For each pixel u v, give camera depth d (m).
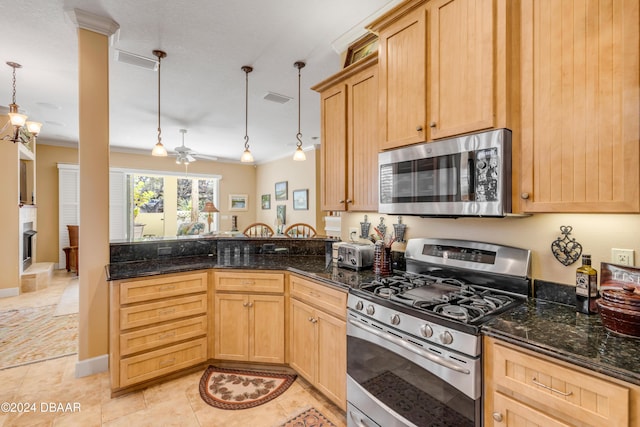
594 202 1.18
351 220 2.70
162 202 8.27
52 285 5.18
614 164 1.13
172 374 2.34
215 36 2.62
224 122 5.08
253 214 9.20
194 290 2.39
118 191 7.04
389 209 1.86
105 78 2.45
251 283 2.41
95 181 2.42
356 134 2.26
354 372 1.76
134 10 2.28
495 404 1.18
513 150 1.39
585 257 1.36
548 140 1.29
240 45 2.77
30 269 5.15
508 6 1.37
